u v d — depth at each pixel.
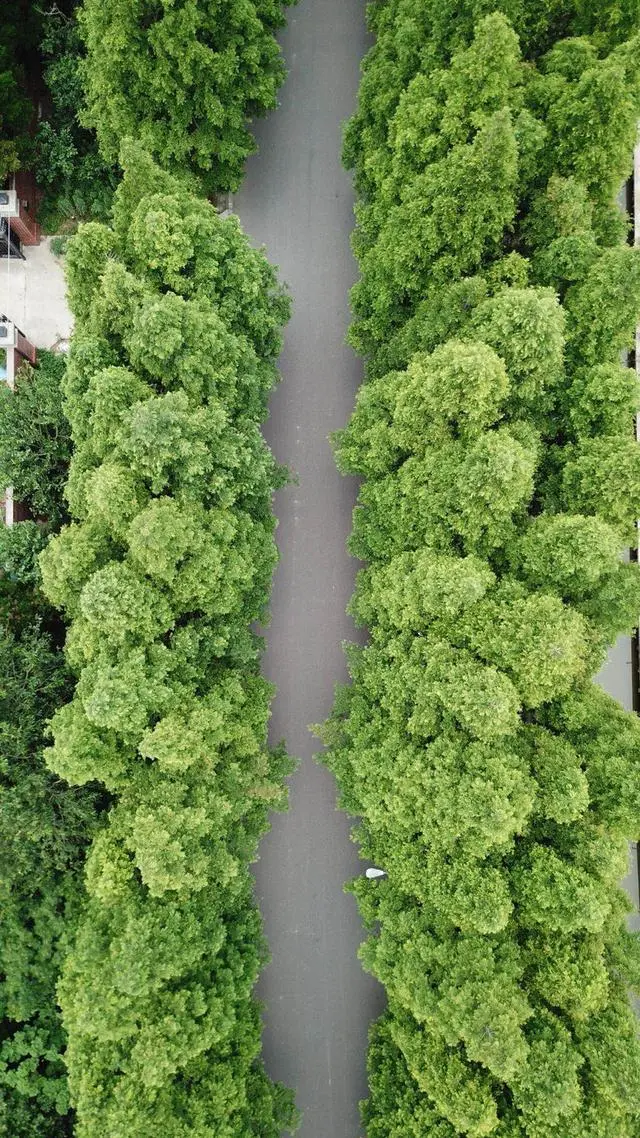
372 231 27.67
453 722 22.31
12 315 32.88
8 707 24.20
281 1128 25.00
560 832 22.34
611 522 23.42
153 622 22.20
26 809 23.16
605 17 24.80
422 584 22.31
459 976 21.12
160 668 21.75
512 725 21.80
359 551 27.34
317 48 34.31
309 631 32.22
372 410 25.50
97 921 21.98
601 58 24.94
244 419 24.77
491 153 21.84
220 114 27.34
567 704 22.94
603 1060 20.58
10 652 24.84
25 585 27.69
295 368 33.03
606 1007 21.88
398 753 22.89
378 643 26.06
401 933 23.06
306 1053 30.19
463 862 21.75
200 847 22.16
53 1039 24.08
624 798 21.67
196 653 23.45
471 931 21.70
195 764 22.95
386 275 26.00
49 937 24.25
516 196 23.98
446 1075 21.05
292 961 30.75
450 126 23.41
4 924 24.28
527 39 25.48
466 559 22.39
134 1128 19.70
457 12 24.36
